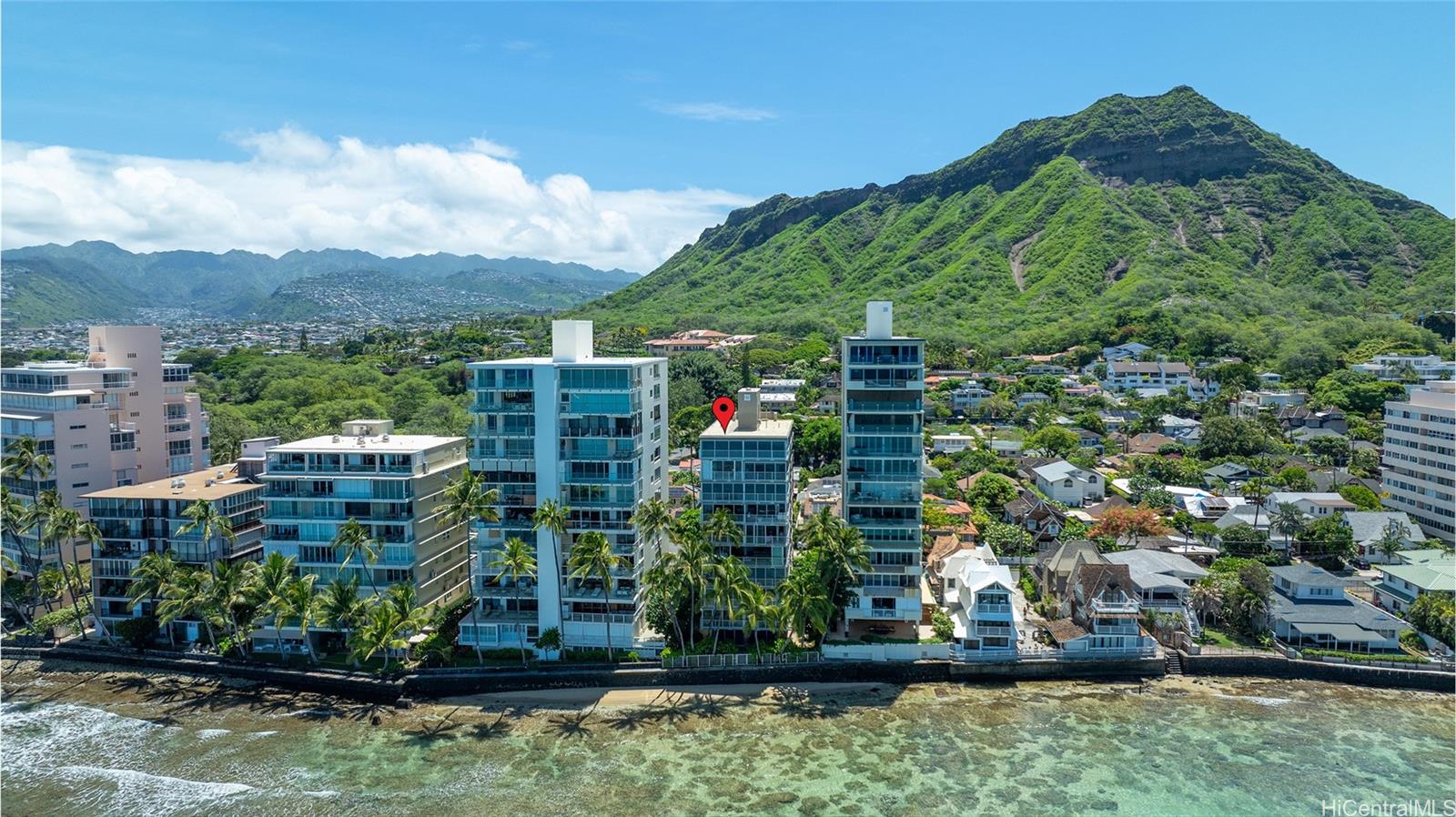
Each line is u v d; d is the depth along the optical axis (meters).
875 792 77.44
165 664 105.12
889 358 106.56
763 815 73.94
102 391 132.75
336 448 108.44
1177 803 75.56
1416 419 154.25
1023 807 75.00
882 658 101.38
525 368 103.44
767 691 97.94
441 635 105.50
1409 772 80.69
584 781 79.94
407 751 85.94
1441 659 99.75
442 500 113.00
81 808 76.19
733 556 106.88
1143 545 133.38
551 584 103.31
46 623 112.06
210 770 82.56
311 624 102.44
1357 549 134.25
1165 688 98.12
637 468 105.75
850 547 98.50
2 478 125.69
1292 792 77.38
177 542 111.56
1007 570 107.94
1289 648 103.12
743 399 113.81
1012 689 98.19
